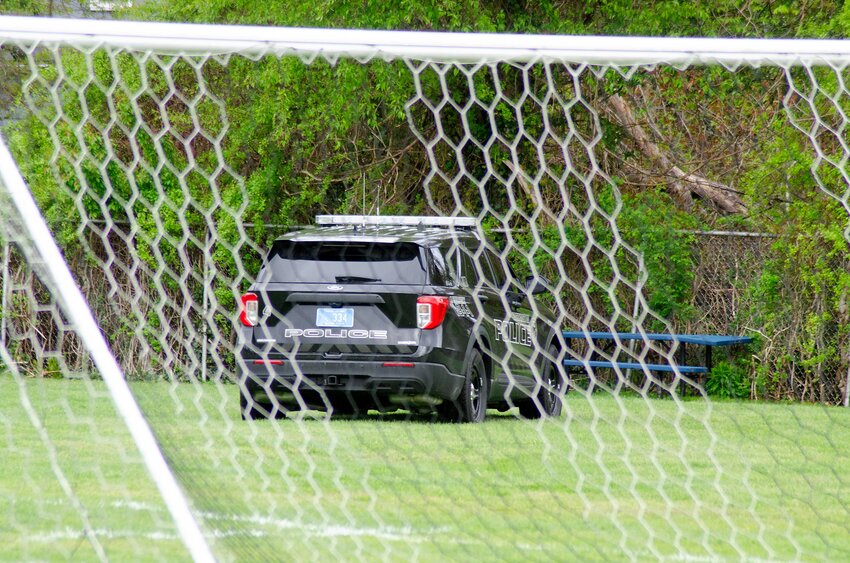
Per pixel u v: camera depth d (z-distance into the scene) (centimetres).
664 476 2219
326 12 5881
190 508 1245
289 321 3378
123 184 5044
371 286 3384
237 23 6406
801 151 4822
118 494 2034
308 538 1642
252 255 5456
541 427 3045
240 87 5853
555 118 5894
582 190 5722
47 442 2341
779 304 5272
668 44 1511
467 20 5916
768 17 6316
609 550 1655
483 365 3531
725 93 6016
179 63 5556
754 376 5353
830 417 3762
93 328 1191
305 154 5928
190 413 2461
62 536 1688
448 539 1706
